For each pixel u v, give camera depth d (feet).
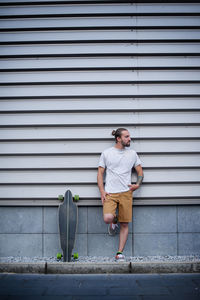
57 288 11.21
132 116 14.83
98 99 14.85
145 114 14.85
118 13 14.75
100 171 14.03
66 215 13.84
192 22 14.85
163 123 14.79
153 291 10.87
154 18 14.87
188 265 13.06
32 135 14.85
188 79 14.87
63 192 14.74
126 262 13.10
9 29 14.87
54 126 14.88
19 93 14.88
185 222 14.78
